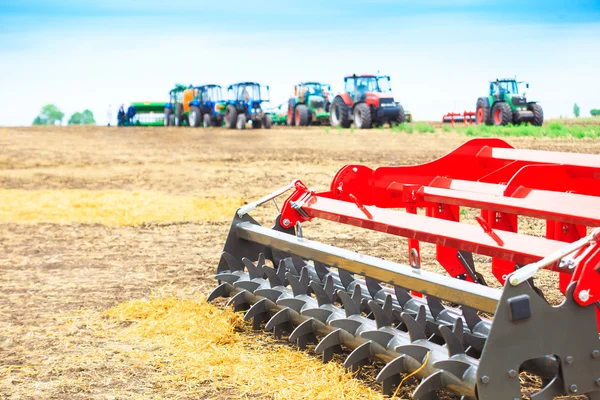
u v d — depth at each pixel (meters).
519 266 5.09
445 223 4.32
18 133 37.97
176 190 14.55
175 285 6.86
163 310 5.79
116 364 4.71
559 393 3.38
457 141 23.92
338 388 4.04
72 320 5.74
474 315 3.97
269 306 5.06
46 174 18.45
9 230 10.34
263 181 15.45
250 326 5.27
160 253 8.52
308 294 5.10
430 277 3.81
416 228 4.40
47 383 4.42
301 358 4.55
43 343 5.18
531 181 4.98
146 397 4.16
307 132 32.69
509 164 5.78
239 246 5.70
